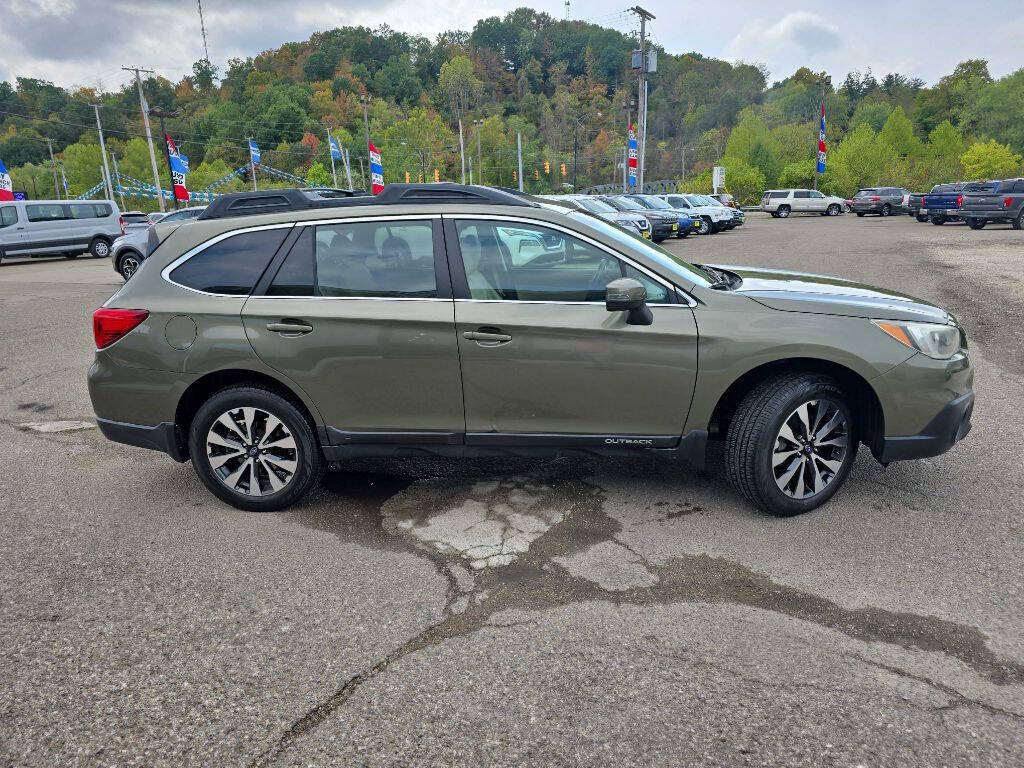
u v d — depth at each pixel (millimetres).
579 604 2906
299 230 3641
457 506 3863
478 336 3455
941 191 29844
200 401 3883
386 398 3602
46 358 8008
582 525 3600
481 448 3660
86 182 109062
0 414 5898
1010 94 100688
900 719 2236
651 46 44906
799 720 2236
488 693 2395
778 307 3465
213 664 2590
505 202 3551
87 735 2252
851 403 3711
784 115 139000
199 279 3697
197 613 2916
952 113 114750
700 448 3562
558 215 3520
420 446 3686
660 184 72875
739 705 2309
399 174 132250
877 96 150375
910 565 3154
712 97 175750
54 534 3654
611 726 2230
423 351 3508
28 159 133250
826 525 3541
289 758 2137
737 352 3389
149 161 113750
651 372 3447
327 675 2512
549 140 161375
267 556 3377
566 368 3465
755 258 15758
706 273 3949
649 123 174875
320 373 3590
